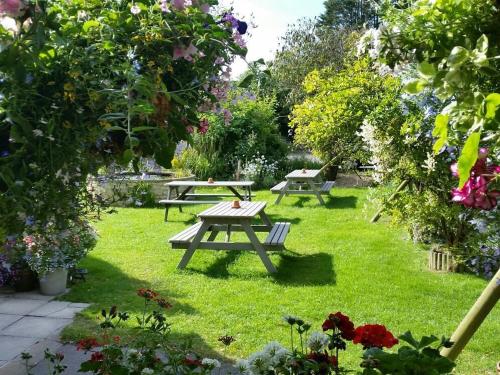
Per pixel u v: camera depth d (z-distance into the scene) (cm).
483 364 349
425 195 541
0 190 161
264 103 1439
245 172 1313
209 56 189
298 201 1059
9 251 200
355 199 1063
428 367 175
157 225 831
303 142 1167
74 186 185
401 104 544
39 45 150
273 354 223
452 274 550
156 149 182
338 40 1892
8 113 153
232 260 612
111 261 611
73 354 370
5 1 141
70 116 167
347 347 371
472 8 149
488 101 108
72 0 180
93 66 169
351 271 563
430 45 156
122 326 414
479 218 456
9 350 378
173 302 471
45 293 497
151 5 180
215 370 335
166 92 168
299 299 477
